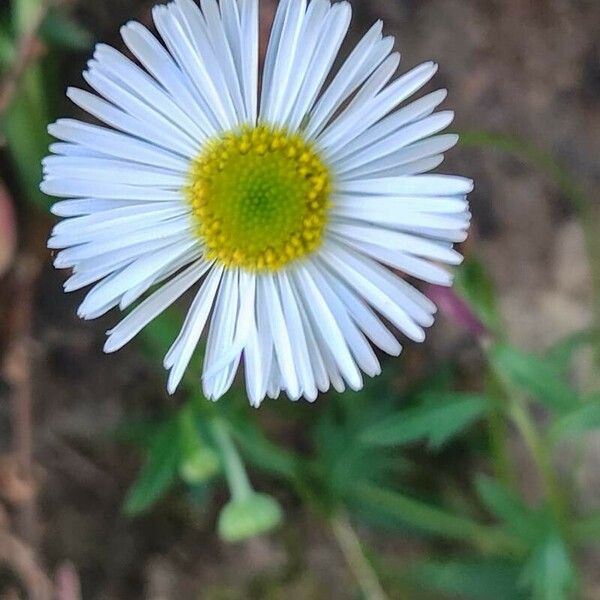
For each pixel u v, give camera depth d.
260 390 0.05
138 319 0.05
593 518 0.06
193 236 0.05
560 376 0.06
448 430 0.06
